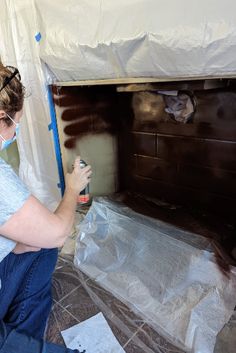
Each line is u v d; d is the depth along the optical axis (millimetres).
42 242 785
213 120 1385
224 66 841
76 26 1175
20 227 715
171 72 978
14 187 689
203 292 1072
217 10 777
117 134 1896
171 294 1096
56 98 1568
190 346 913
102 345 942
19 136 1821
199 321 981
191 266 1155
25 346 792
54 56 1345
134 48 1014
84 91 1654
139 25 955
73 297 1147
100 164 1884
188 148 1552
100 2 1039
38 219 743
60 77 1452
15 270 939
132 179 1956
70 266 1331
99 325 1017
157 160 1741
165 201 1791
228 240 1328
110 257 1322
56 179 1802
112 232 1437
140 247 1315
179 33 865
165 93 1420
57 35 1274
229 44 789
